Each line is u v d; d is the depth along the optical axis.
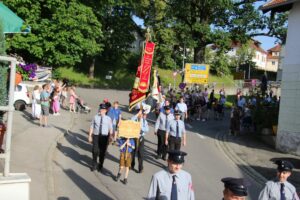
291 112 18.20
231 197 5.06
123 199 10.00
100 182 11.28
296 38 18.27
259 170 14.70
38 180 10.48
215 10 39.12
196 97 28.66
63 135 17.05
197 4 39.31
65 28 31.05
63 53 31.86
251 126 24.48
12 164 11.56
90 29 32.56
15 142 14.37
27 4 29.73
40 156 12.97
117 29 54.66
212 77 68.12
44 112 18.28
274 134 20.02
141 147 12.56
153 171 13.02
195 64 39.25
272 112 21.42
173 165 6.05
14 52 30.95
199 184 12.11
